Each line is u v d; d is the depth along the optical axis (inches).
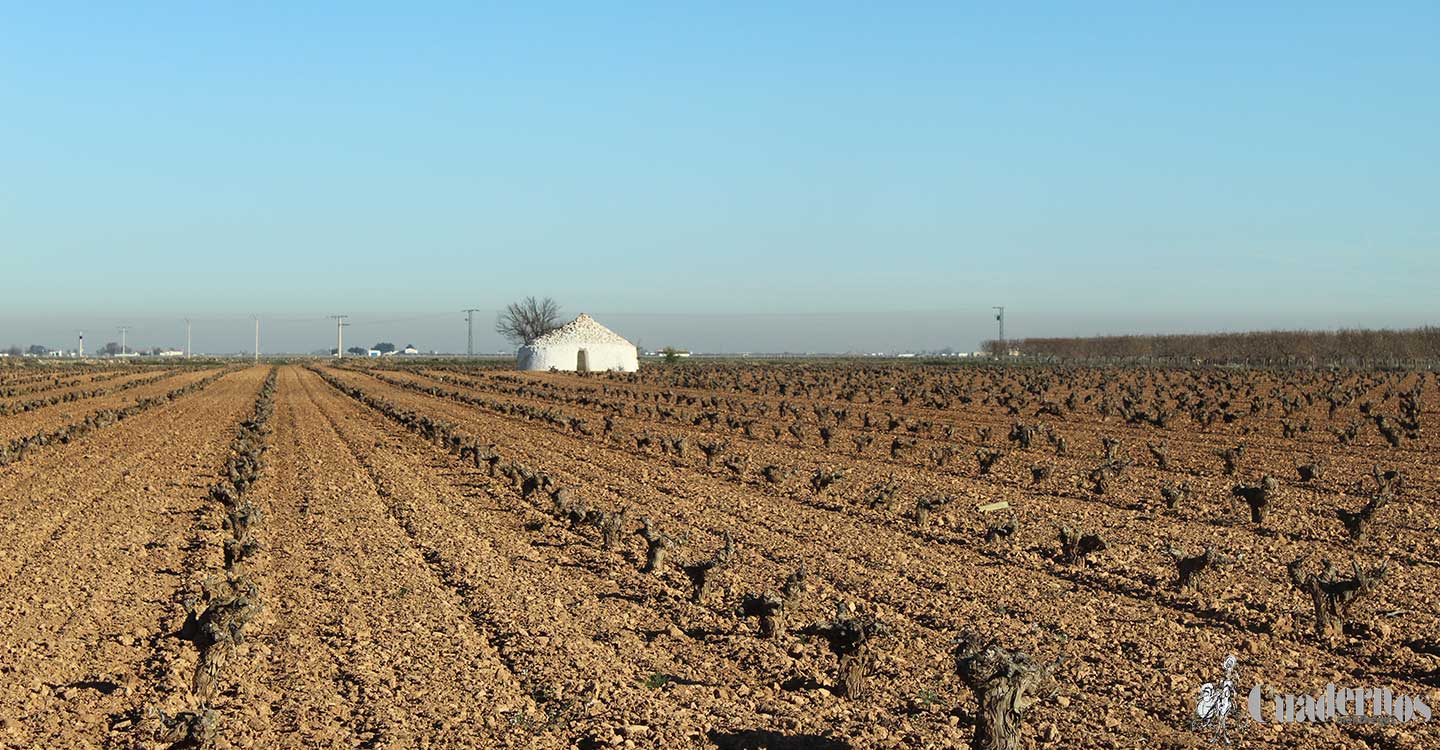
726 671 768.9
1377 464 1807.3
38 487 1642.5
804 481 1697.8
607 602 954.7
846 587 1002.1
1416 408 2564.0
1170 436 2345.0
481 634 859.4
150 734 651.5
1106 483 1573.6
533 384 4916.3
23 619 891.4
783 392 4234.7
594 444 2332.7
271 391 4124.0
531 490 1524.4
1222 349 7140.8
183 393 4175.7
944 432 2396.7
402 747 637.9
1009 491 1584.6
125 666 779.4
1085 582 1020.5
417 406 3619.6
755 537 1243.2
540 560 1127.6
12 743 642.8
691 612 914.7
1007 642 822.5
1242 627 862.5
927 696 714.8
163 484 1681.8
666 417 3029.0
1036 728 653.9
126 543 1204.5
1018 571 1061.8
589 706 695.7
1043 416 2950.3
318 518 1371.8
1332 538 1214.3
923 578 1035.3
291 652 810.2
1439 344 6210.6
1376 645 810.2
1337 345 6471.5
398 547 1190.3
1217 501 1469.0
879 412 3164.4
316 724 672.4
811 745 637.3
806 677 750.5
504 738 650.8
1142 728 655.8
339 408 3476.9
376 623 887.1
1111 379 4542.3
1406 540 1194.6
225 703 706.2
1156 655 790.5
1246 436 2321.6
